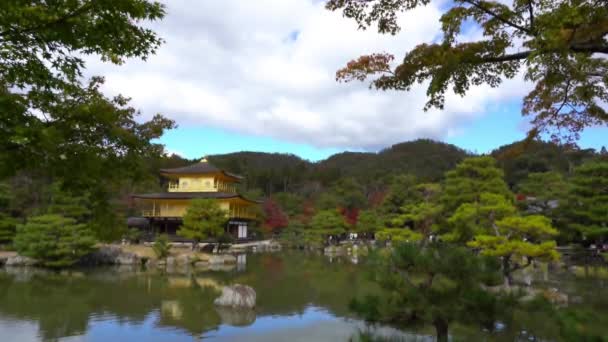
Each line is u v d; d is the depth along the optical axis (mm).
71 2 5113
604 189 34344
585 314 3467
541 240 22906
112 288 23516
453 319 7980
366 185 91500
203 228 41375
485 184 32312
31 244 30031
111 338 14266
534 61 5309
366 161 145750
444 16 5930
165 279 27344
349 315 17922
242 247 56219
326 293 23062
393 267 8789
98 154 6688
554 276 27422
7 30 5027
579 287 22094
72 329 15266
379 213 58219
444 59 6016
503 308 7547
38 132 5215
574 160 61875
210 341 14133
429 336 11367
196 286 24656
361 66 6582
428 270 8312
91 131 6680
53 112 6418
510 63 6305
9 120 5340
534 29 5410
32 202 43469
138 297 21062
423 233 35188
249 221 63125
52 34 5230
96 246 34812
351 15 6547
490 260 8562
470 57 6000
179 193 54656
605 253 33594
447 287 8352
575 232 36188
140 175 7559
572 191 35531
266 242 65125
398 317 8547
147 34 5969
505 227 20703
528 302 7414
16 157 5566
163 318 17016
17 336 14266
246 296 19344
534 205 42531
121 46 5836
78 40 5551
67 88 6238
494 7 5648
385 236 36688
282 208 75000
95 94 7172
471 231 24906
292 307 19500
